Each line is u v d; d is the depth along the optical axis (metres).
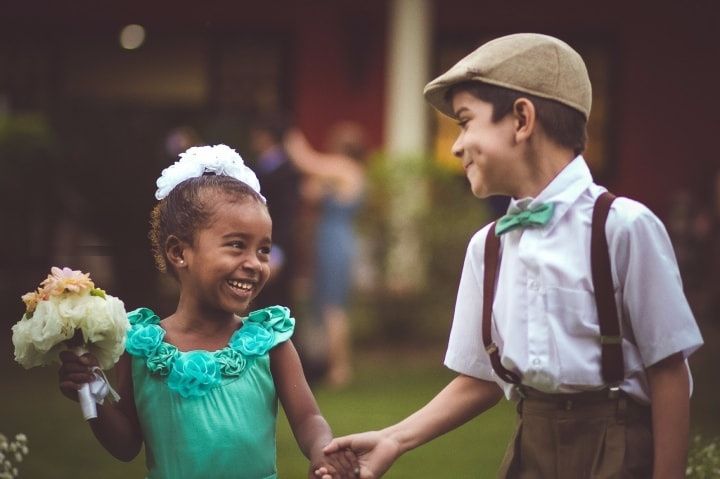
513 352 3.20
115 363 3.29
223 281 3.27
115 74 16.02
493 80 3.22
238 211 3.28
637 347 3.18
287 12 15.69
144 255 12.74
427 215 11.88
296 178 8.35
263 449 3.27
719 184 13.77
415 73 12.59
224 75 15.91
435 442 7.19
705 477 4.33
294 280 8.41
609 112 15.63
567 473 3.18
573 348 3.13
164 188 3.40
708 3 15.37
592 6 15.49
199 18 15.80
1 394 9.18
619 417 3.15
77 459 6.72
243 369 3.28
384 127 15.54
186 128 12.05
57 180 12.73
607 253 3.14
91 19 15.90
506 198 4.93
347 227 9.98
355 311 11.95
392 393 9.27
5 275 13.53
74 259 13.56
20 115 13.45
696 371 10.06
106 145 12.63
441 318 11.99
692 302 13.56
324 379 9.88
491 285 3.31
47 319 3.10
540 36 3.28
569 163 3.25
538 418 3.23
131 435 3.31
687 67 15.45
